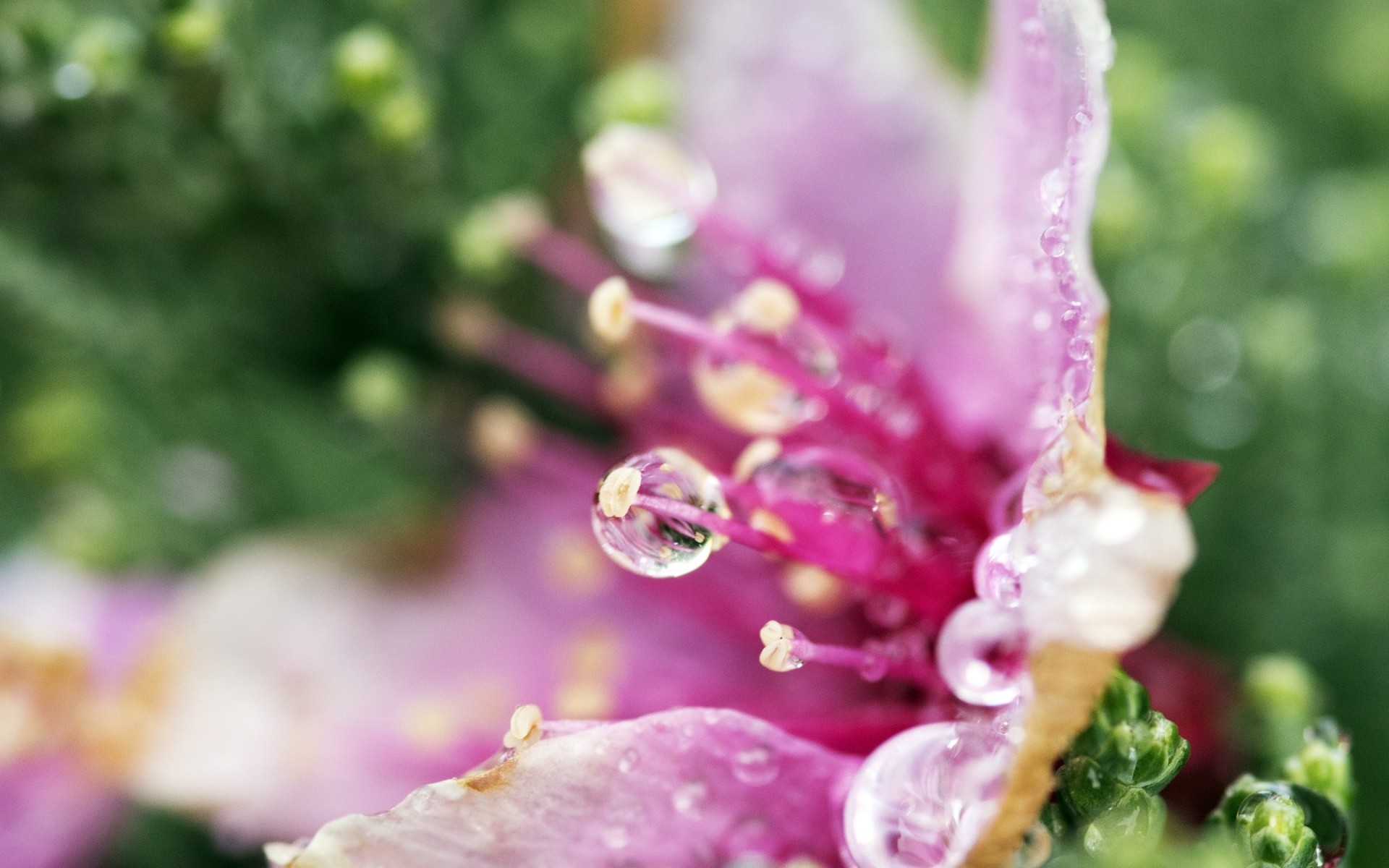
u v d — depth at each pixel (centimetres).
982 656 7
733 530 8
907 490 8
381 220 9
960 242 9
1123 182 9
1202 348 9
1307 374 9
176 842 10
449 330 10
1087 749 7
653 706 9
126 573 10
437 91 9
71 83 8
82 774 9
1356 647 9
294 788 9
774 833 7
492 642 9
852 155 10
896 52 10
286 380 10
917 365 9
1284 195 10
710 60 10
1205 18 10
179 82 9
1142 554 7
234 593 10
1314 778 8
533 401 10
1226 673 9
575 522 10
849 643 8
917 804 7
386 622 10
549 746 7
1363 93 10
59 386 10
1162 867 7
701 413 10
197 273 9
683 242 9
